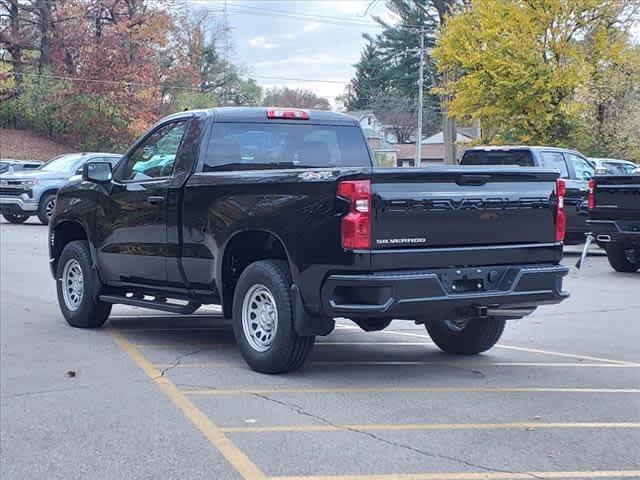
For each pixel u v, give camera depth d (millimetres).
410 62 66000
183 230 8117
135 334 9445
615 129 29000
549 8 26656
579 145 28828
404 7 47531
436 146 72625
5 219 27094
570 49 26797
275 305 7160
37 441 5754
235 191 7484
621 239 14641
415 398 6727
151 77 55062
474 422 6086
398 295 6559
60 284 9961
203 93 63312
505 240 7152
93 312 9594
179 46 59781
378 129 77750
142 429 5961
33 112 53875
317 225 6738
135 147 9039
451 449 5496
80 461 5359
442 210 6797
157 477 5066
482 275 6996
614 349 8797
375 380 7316
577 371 7730
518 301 7164
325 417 6191
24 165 31422
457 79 30766
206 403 6574
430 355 8445
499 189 7082
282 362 7242
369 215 6535
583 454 5422
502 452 5445
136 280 8992
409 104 76000
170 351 8500
